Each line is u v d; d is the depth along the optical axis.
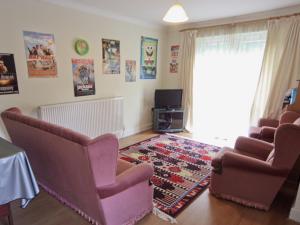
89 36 3.27
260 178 1.95
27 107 2.72
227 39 3.84
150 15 3.66
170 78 4.86
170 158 3.17
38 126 1.62
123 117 4.05
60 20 2.89
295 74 3.20
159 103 4.43
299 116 2.60
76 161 1.46
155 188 2.37
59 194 2.06
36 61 2.73
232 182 2.09
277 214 1.99
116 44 3.71
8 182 1.52
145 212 1.91
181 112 4.50
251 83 3.71
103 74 3.59
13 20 2.46
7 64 2.47
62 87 3.06
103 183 1.45
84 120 3.29
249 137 2.71
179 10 2.04
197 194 2.28
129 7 3.19
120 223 1.70
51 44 2.84
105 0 2.88
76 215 1.92
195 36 4.21
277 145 1.78
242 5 3.08
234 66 3.83
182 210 2.02
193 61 4.30
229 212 2.01
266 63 3.45
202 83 4.29
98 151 1.32
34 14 2.62
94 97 3.52
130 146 3.63
